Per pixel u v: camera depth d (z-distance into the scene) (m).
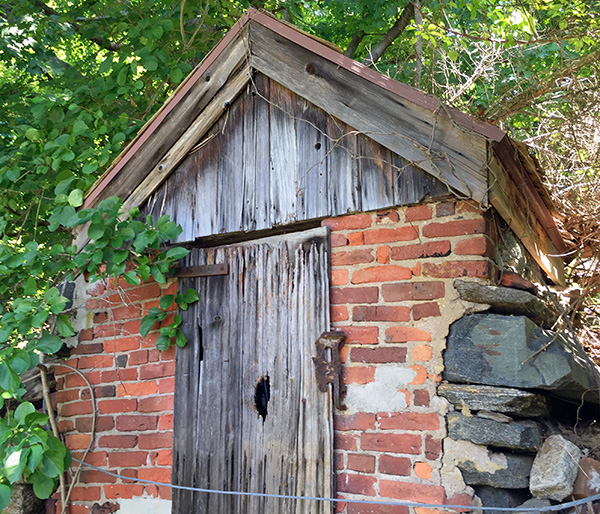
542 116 5.29
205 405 3.89
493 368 3.11
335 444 3.40
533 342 3.14
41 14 7.29
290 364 3.63
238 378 3.81
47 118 5.84
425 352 3.27
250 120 4.08
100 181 4.47
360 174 3.61
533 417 3.27
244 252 3.97
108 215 3.95
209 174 4.19
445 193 3.34
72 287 4.69
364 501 3.10
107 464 4.20
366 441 3.32
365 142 3.62
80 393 4.45
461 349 3.18
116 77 6.00
